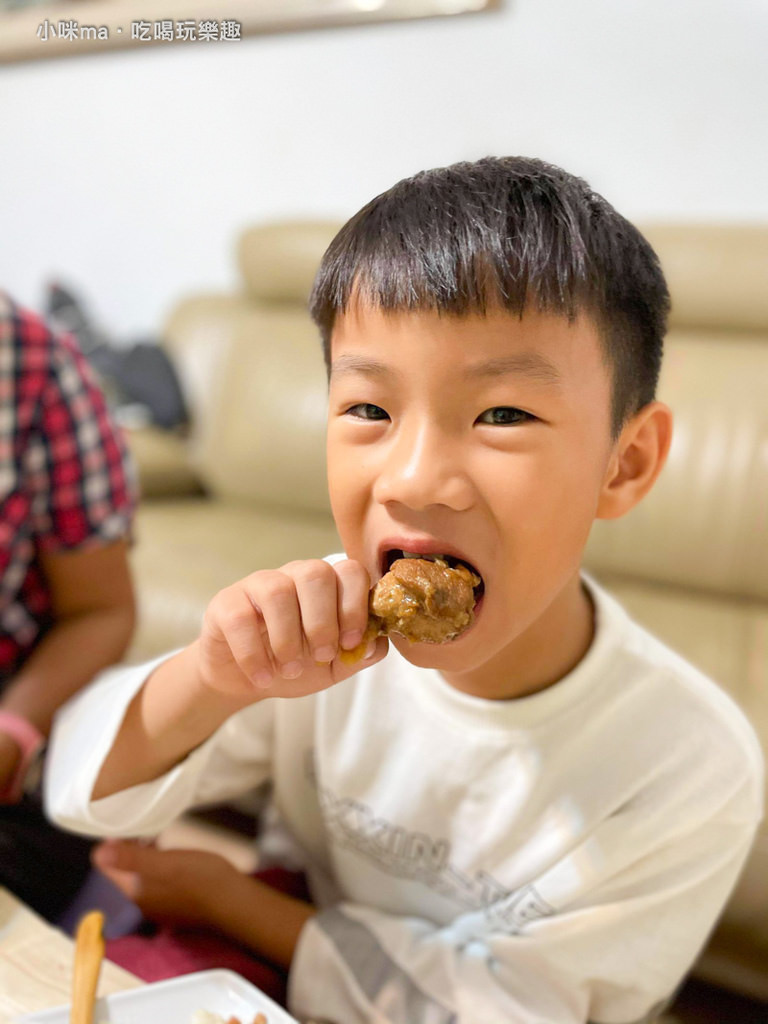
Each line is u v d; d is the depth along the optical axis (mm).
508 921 703
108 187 2738
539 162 614
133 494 1100
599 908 661
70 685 1000
